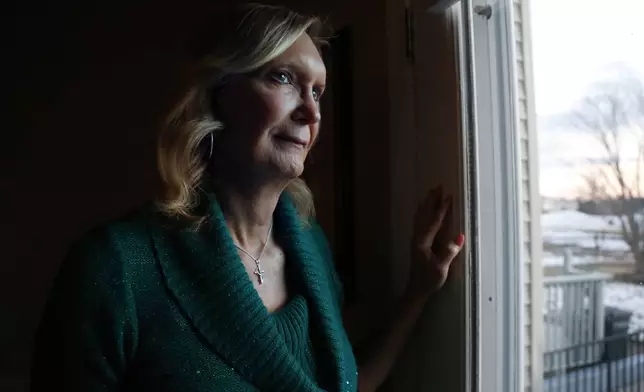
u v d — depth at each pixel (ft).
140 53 6.57
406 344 3.52
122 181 6.66
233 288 2.54
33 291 7.23
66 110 7.04
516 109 2.86
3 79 7.26
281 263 2.97
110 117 6.78
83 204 6.97
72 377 2.33
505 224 2.90
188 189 2.66
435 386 3.20
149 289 2.46
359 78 3.85
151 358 2.42
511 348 2.88
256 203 2.80
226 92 2.64
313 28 2.97
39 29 7.16
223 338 2.49
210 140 2.72
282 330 2.68
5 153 7.29
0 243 7.32
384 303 3.60
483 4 2.91
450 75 2.95
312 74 2.66
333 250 4.22
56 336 2.35
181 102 2.65
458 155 2.91
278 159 2.63
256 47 2.49
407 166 3.36
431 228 3.03
